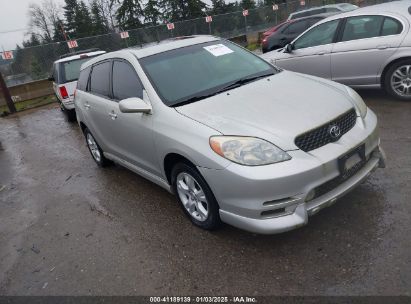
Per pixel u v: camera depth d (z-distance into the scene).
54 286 3.27
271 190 2.79
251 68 4.26
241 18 24.30
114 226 4.04
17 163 7.21
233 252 3.20
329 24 6.57
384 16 5.92
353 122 3.29
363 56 6.12
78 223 4.29
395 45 5.76
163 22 38.56
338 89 3.71
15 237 4.29
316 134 2.99
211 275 3.00
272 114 3.16
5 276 3.57
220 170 2.96
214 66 4.16
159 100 3.67
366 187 3.76
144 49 4.34
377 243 2.97
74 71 9.59
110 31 42.34
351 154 3.05
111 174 5.55
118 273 3.26
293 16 15.83
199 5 38.00
